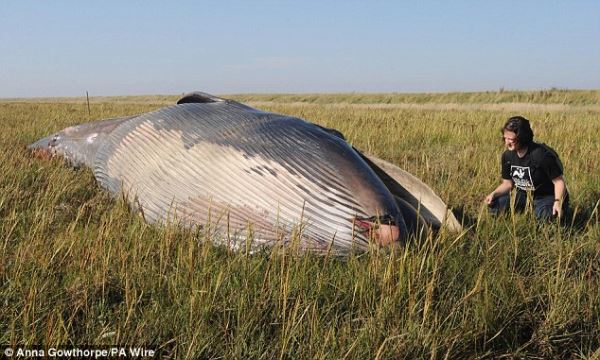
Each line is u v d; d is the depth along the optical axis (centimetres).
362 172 592
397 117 1906
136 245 502
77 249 497
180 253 492
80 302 418
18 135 1316
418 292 433
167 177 655
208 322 411
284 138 626
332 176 584
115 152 745
